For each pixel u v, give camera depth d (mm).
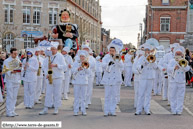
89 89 11516
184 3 42812
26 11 41875
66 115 9758
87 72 9758
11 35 41000
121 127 8141
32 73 11055
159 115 9984
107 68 9578
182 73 10211
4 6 40344
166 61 11711
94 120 9023
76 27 20844
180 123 8758
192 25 29266
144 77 10008
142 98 10078
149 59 9781
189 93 15859
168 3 43344
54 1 43219
